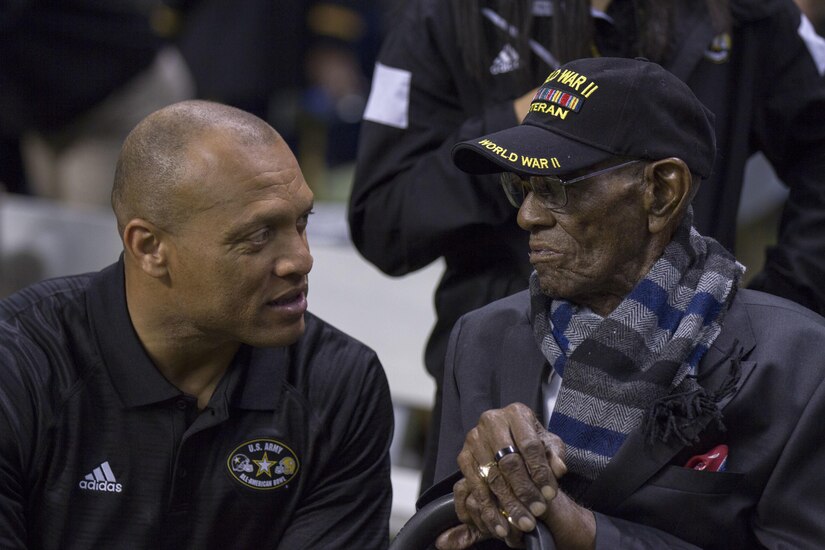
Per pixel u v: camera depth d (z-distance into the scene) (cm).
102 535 572
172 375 574
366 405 599
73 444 567
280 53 1384
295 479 589
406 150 727
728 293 539
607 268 529
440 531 524
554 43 691
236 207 530
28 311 580
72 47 1245
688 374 520
